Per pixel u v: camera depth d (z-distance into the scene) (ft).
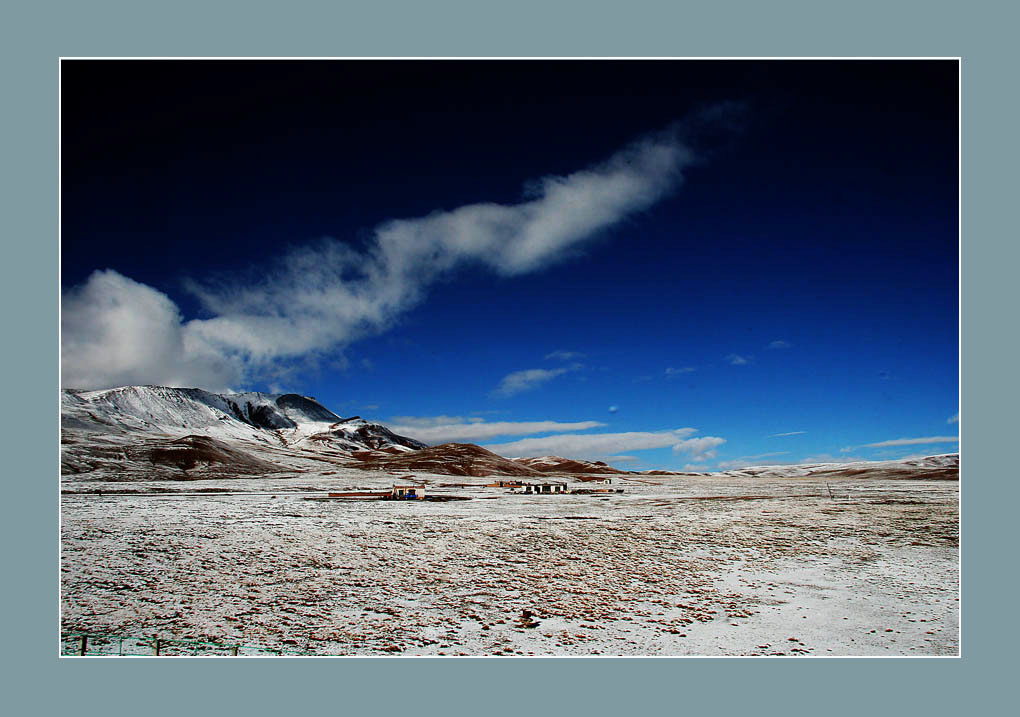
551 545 102.42
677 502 184.75
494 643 60.54
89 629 63.26
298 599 72.69
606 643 61.05
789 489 254.06
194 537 104.68
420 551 96.43
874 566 90.02
